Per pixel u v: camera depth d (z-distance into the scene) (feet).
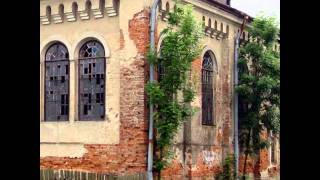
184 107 49.78
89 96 53.01
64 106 54.34
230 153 64.08
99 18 52.65
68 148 53.52
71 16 53.98
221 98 63.57
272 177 75.36
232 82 65.26
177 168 54.60
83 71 53.57
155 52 48.88
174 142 53.78
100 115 52.13
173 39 48.52
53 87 55.11
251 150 66.44
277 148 77.66
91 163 51.96
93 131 52.08
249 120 65.10
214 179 60.95
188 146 56.54
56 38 55.01
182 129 56.24
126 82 50.14
